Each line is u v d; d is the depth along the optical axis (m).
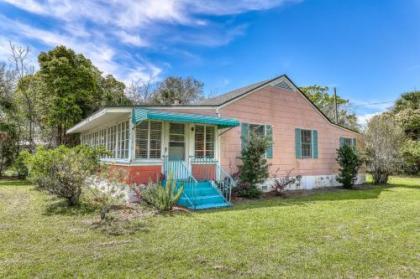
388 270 4.42
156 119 9.81
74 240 5.62
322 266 4.53
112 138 13.16
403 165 20.52
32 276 3.99
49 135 23.53
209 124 11.48
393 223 7.39
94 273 4.11
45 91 22.34
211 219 7.57
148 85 38.94
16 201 9.76
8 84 20.44
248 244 5.53
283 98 15.12
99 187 9.52
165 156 10.84
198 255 4.89
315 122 16.58
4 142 18.34
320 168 16.53
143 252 4.98
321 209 9.22
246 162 12.13
